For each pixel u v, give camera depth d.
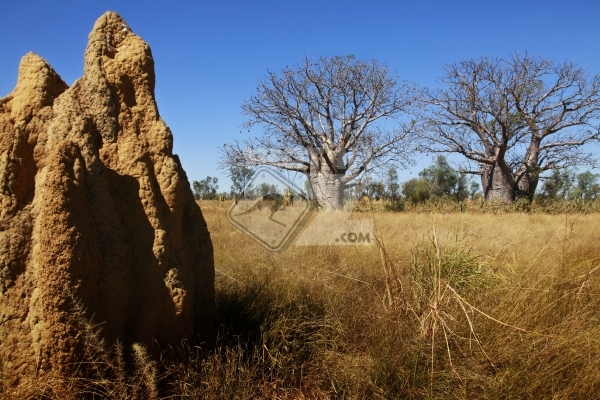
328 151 30.20
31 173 3.25
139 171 3.54
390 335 3.76
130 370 3.14
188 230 3.90
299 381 3.62
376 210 15.13
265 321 4.13
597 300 4.25
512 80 31.66
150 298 3.33
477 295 4.58
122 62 3.75
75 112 3.40
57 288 2.88
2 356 2.88
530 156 32.81
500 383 3.19
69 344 2.88
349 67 31.38
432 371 3.27
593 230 8.12
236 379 3.29
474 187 46.91
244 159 31.28
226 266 6.36
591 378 3.13
